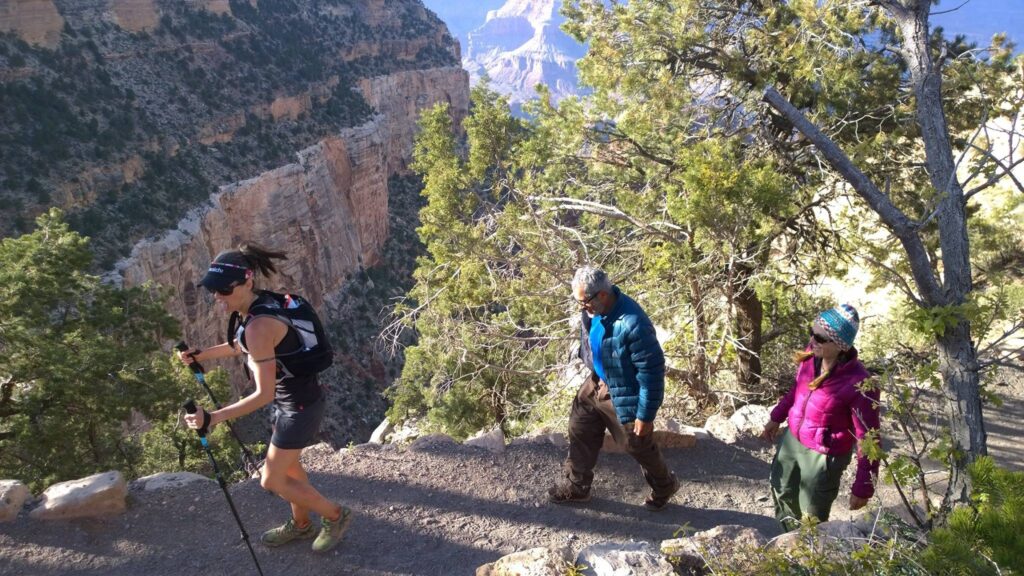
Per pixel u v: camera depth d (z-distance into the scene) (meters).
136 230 48.53
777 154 11.65
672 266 9.85
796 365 12.67
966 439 4.61
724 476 6.22
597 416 5.21
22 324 15.48
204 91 67.25
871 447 4.11
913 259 5.00
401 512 5.18
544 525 5.19
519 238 11.76
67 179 46.78
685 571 3.89
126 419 17.38
